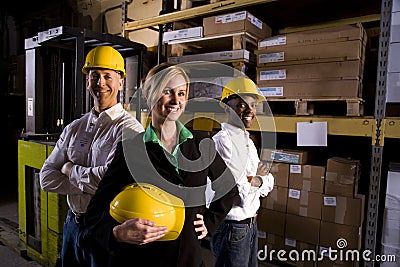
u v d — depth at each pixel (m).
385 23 1.66
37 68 2.47
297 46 2.00
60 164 1.33
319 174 2.00
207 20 2.30
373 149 1.71
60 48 2.50
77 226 1.29
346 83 1.83
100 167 1.14
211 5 2.27
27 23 5.48
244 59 2.14
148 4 3.76
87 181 1.15
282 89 2.06
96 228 0.87
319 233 2.00
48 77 2.54
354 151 2.59
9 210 3.58
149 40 3.78
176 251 0.88
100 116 1.26
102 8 4.28
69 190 1.29
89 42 2.49
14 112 5.16
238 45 2.17
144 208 0.78
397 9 1.65
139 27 2.77
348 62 1.83
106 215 0.87
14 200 4.00
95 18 4.30
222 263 1.41
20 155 2.40
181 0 2.51
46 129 2.56
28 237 2.39
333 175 1.95
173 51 2.54
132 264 0.88
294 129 1.96
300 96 1.99
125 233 0.77
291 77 2.02
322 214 1.99
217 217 1.08
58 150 1.34
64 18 4.71
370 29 2.43
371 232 1.75
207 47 2.63
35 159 2.21
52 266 2.12
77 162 1.28
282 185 2.14
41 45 2.40
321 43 1.92
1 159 5.20
